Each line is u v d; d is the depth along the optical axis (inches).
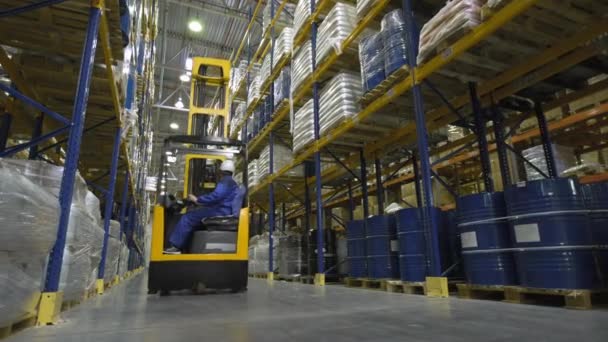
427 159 168.6
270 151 370.3
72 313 120.7
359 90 241.3
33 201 79.7
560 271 115.0
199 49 681.6
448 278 171.3
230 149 249.4
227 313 118.0
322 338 75.7
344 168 318.7
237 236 209.6
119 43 158.1
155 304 147.8
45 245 86.7
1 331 76.6
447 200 316.2
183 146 243.3
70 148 109.4
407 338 74.0
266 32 416.2
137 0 251.3
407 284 176.6
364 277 226.4
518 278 132.2
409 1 188.7
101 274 202.2
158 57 696.4
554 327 82.2
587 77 201.6
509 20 134.8
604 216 124.4
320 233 261.4
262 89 404.5
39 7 122.1
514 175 258.2
